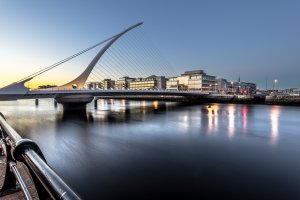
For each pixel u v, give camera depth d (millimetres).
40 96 41875
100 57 56562
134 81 136250
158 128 27281
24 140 1330
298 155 15281
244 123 31203
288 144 18547
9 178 2002
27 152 1236
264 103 74750
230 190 9789
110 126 29094
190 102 94000
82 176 11430
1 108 60312
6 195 1971
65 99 46719
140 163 13523
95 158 14680
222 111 50562
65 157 14969
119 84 147750
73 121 33875
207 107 63656
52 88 48312
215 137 21547
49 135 23219
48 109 56781
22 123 31875
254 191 9672
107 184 10469
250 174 11664
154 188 9992
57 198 753
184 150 16703
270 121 33094
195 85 114938
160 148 17391
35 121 33906
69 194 734
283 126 28391
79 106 49594
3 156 3070
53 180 872
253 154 15492
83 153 15953
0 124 2334
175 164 13375
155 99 119562
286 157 14711
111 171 12195
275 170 12242
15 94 35812
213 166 12938
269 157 14727
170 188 10039
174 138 21266
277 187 10062
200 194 9398
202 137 21562
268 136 21906
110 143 19312
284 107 60875
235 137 21547
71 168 12680
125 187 10094
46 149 17312
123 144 18859
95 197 9180
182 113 46125
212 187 10070
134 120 35000
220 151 16344
